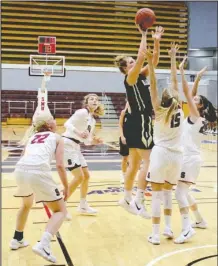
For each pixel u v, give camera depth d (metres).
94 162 8.79
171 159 3.70
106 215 4.78
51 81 15.30
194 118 4.04
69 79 15.46
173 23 17.00
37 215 4.68
